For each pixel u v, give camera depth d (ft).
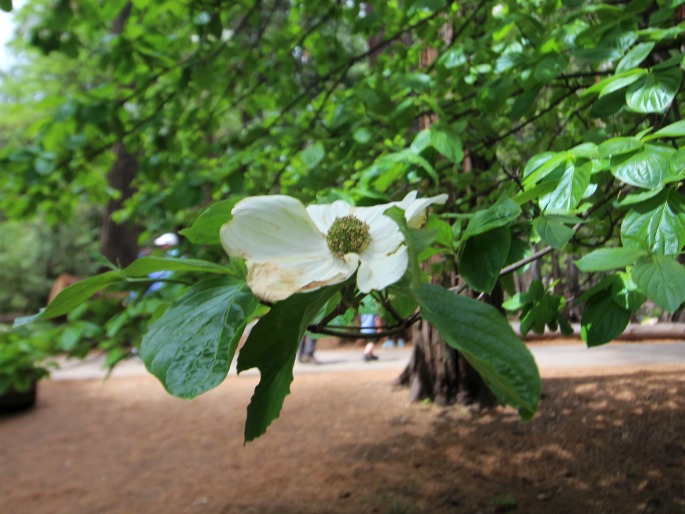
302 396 26.53
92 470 20.59
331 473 18.02
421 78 10.11
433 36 13.89
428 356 23.97
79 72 20.26
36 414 28.19
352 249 3.09
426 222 3.68
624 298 5.26
